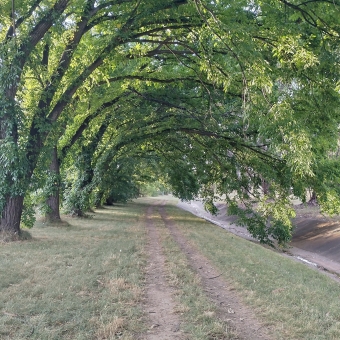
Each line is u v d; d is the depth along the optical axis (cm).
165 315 573
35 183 1240
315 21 903
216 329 517
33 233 1441
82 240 1312
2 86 1110
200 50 1062
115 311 559
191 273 855
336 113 960
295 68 905
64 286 676
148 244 1314
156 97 1761
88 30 1406
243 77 816
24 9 1162
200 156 1997
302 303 661
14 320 503
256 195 1722
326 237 2178
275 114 765
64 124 1356
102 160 2125
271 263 1114
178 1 1073
